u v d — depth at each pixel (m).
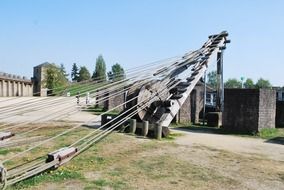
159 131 16.22
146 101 17.83
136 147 13.53
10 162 10.25
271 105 20.62
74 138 14.64
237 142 16.61
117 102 30.84
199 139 17.00
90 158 11.19
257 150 14.55
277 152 14.22
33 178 8.59
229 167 11.01
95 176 9.21
